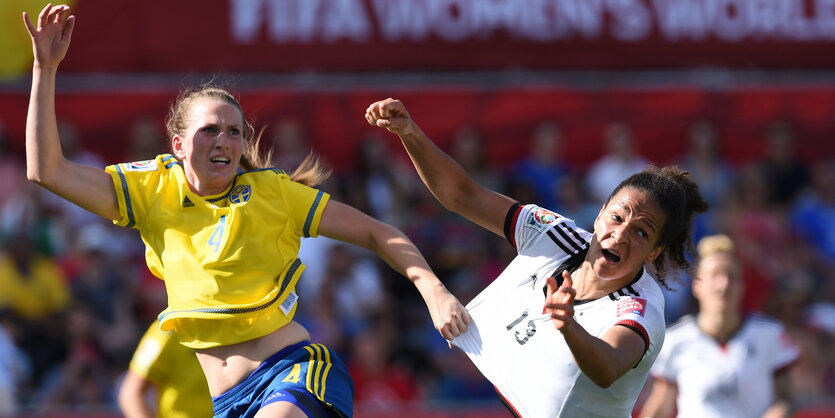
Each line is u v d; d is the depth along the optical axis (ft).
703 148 99.66
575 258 37.47
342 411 38.45
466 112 99.04
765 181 99.86
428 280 38.22
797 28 99.76
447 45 97.60
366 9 96.78
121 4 94.63
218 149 38.45
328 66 96.63
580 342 30.55
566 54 98.84
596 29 98.94
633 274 36.17
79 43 94.22
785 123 101.09
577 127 99.91
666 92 100.12
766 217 98.94
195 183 39.06
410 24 97.25
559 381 36.14
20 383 82.43
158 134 94.84
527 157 99.30
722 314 62.44
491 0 98.07
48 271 88.94
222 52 95.55
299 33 96.32
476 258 91.66
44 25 37.14
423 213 94.99
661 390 63.82
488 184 95.20
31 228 90.53
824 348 89.71
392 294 92.12
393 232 39.34
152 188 38.93
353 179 94.73
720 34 99.40
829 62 100.12
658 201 35.17
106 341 86.58
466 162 96.17
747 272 94.58
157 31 94.94
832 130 100.94
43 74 37.37
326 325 86.84
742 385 62.18
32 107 37.22
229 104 39.09
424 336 89.76
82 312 86.74
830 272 96.43
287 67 96.17
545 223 38.47
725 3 99.55
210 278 37.78
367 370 85.05
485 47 97.96
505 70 99.40
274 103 96.07
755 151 101.30
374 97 97.86
